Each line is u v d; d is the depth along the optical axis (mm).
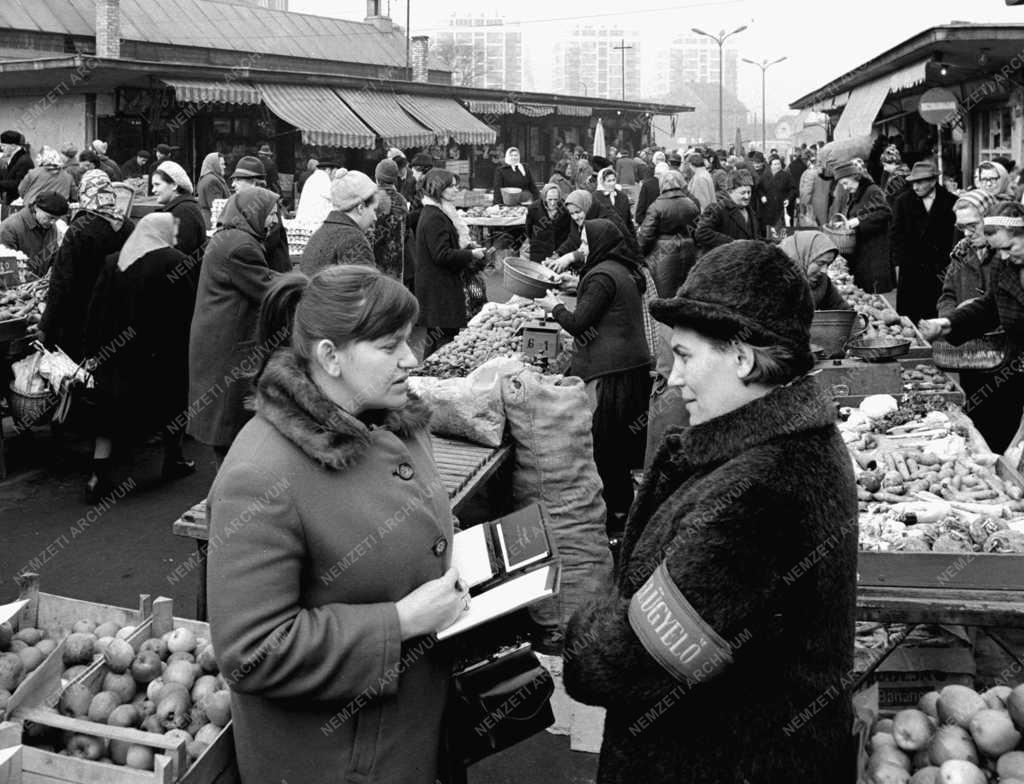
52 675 3025
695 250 10367
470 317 10602
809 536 1980
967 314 5770
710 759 2049
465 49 106875
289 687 2176
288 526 2205
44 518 6691
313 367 2324
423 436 2557
